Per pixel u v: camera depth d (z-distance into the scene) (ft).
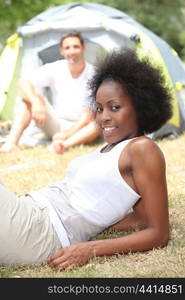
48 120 22.44
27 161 19.63
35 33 24.32
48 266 9.44
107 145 10.09
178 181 15.65
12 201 9.25
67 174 10.28
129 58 9.84
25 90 21.89
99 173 9.45
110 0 69.00
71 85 22.80
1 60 24.72
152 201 9.36
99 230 9.84
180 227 11.37
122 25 23.17
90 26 23.48
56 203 9.73
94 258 9.46
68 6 24.61
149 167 9.21
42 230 9.40
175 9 73.26
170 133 23.07
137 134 9.89
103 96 9.66
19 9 48.19
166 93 9.98
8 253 9.27
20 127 22.02
